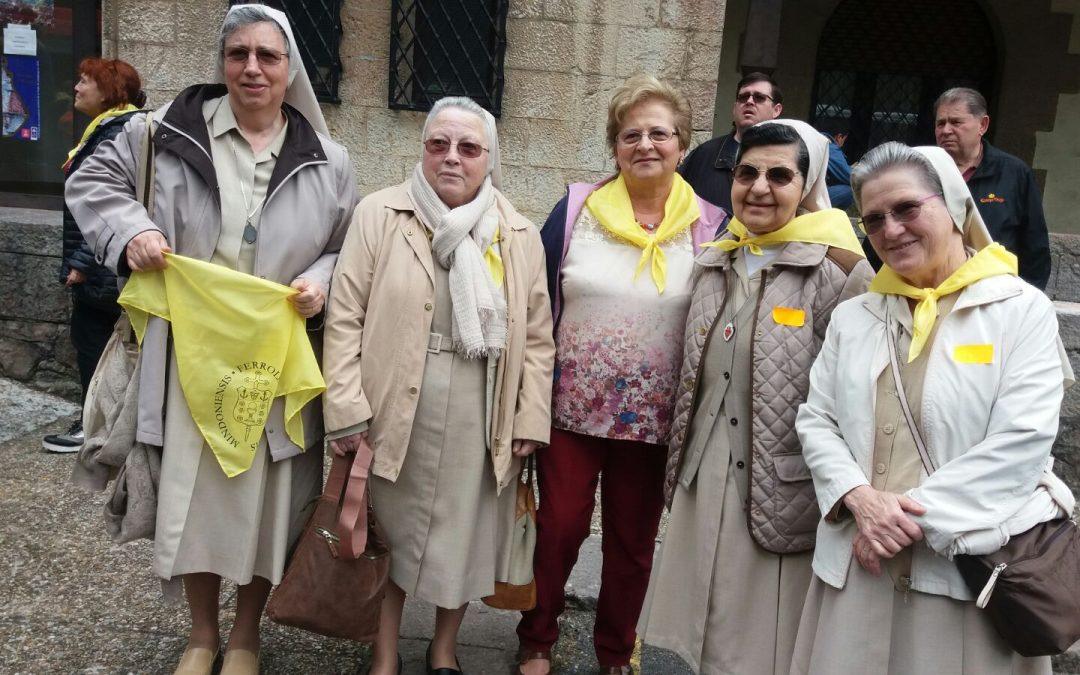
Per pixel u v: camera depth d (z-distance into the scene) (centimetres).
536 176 499
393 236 244
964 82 784
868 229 198
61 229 512
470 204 246
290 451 246
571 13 482
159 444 240
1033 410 177
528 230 261
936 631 184
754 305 224
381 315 240
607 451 268
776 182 219
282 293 238
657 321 252
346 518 231
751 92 391
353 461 240
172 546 238
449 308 244
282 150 247
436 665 266
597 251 259
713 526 226
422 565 248
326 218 253
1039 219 392
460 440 246
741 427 223
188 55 490
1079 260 520
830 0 746
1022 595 172
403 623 308
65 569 329
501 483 247
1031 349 182
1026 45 752
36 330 521
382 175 504
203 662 257
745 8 747
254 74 235
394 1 481
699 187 402
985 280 189
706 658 228
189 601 260
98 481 257
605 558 274
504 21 481
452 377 244
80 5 562
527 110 493
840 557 195
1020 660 189
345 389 237
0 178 577
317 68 495
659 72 486
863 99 789
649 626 239
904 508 182
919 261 191
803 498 217
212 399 237
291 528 255
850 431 197
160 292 238
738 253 233
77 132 571
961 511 176
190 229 238
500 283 249
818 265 221
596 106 491
